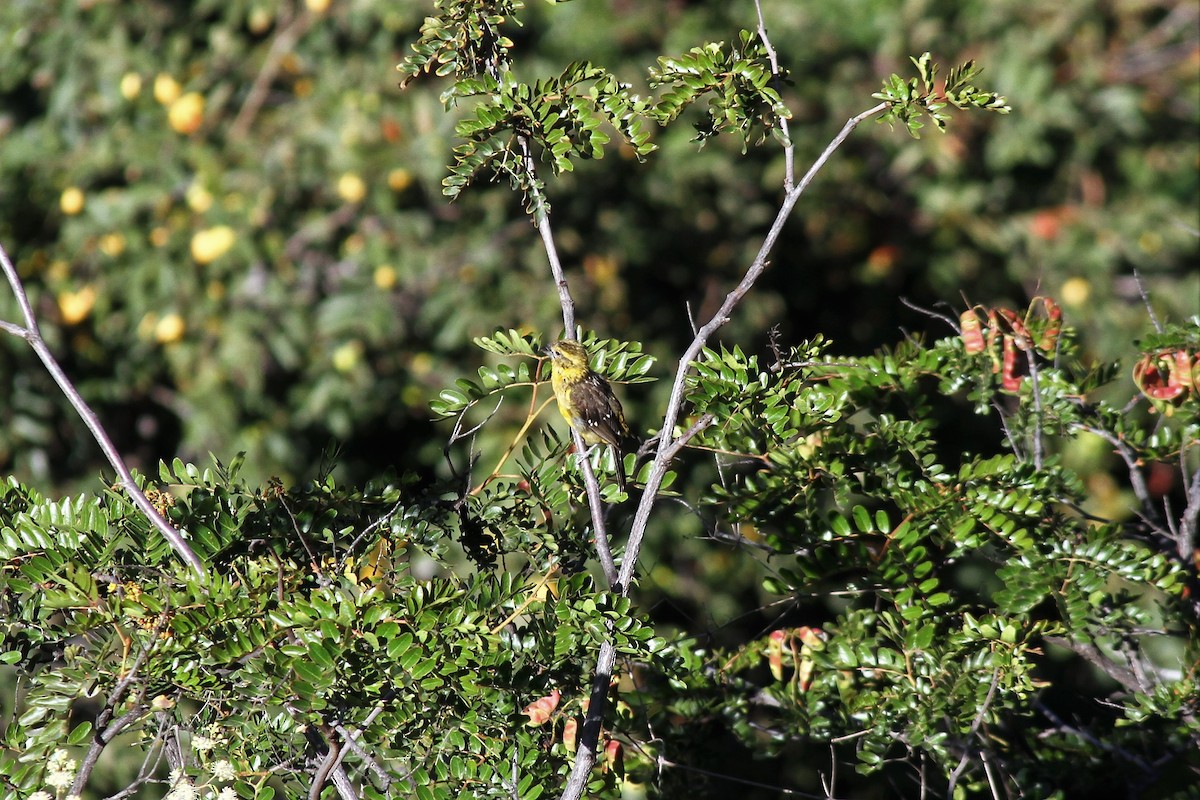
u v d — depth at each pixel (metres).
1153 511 9.19
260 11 16.75
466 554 8.33
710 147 17.73
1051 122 18.02
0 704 8.23
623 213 17.77
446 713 6.82
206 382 16.25
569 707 7.63
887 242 19.14
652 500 7.23
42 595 6.92
